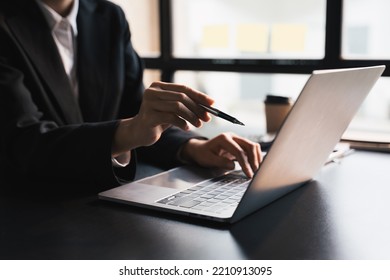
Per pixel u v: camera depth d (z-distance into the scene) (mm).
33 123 1021
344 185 977
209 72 1767
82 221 768
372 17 1522
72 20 1277
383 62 1491
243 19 1711
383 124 1504
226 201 817
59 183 985
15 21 1154
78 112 1222
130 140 930
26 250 664
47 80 1174
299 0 1608
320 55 1594
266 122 1435
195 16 1799
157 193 866
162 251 656
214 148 1054
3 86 1045
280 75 1649
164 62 1840
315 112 741
